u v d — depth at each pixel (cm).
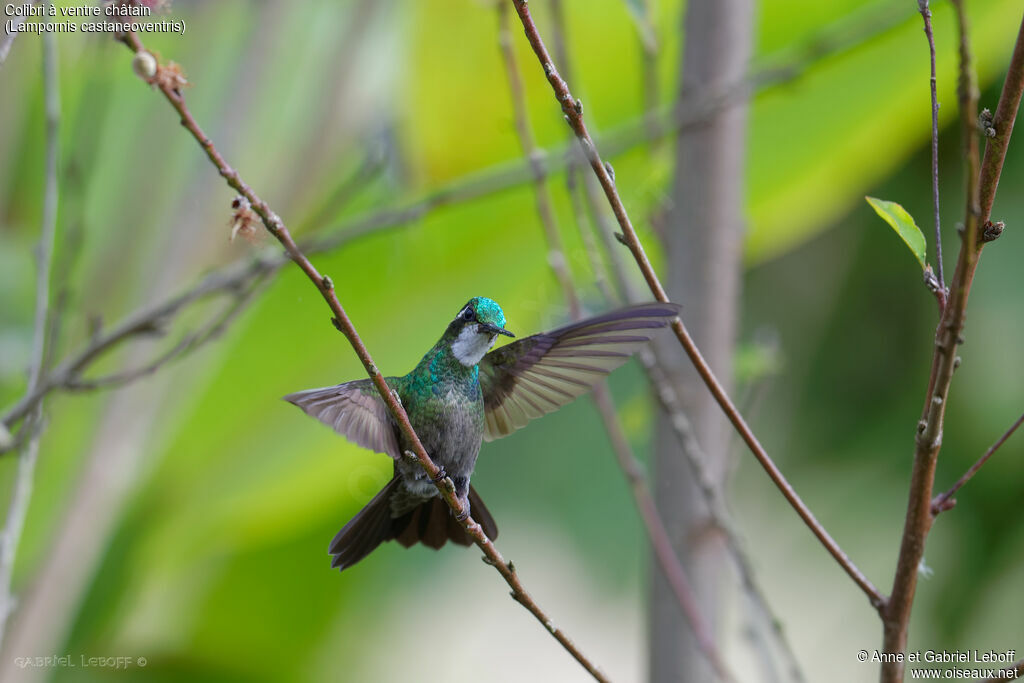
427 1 1098
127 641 1316
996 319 1078
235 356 1189
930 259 1148
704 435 798
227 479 1207
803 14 1044
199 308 1070
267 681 1409
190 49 1136
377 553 1414
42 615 955
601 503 1322
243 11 1137
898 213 411
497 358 554
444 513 543
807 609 1288
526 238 1133
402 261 1152
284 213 1074
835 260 1223
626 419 823
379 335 1185
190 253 1037
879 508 1238
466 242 1145
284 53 1074
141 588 1254
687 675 775
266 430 1212
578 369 546
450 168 1134
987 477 1110
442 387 532
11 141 916
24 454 568
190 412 1192
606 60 1100
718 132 813
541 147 1136
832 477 1260
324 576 1373
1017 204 1068
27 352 934
